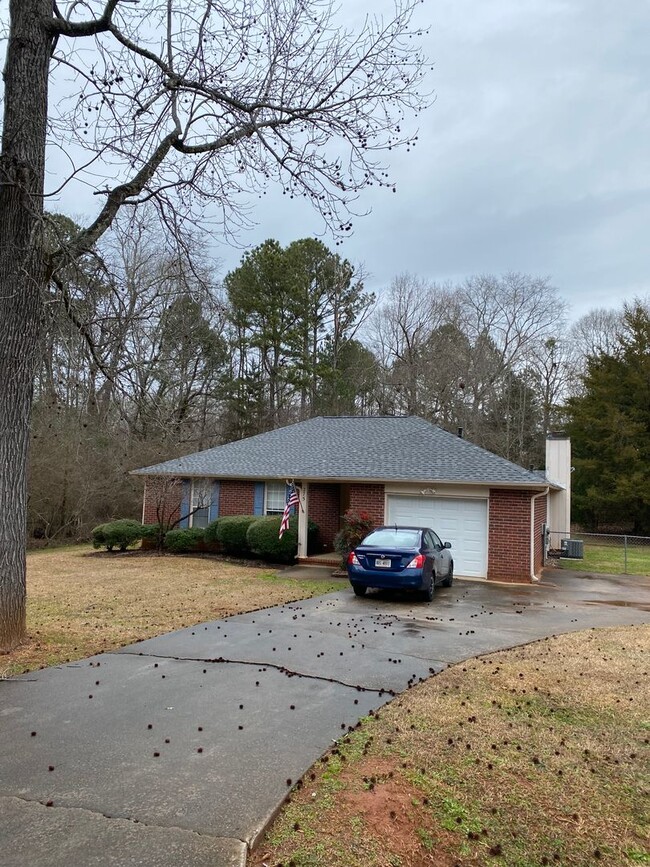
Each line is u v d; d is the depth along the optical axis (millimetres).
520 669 6629
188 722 4859
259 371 33625
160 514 19750
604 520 31641
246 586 12422
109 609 9688
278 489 18438
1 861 2906
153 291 12266
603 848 3352
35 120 6852
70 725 4762
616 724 5090
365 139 7348
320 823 3387
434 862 3180
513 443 38938
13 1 6914
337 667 6527
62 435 21906
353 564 10938
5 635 6945
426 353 38438
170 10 7129
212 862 2928
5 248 6746
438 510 15609
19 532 7070
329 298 35781
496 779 4051
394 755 4332
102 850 3014
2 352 6805
